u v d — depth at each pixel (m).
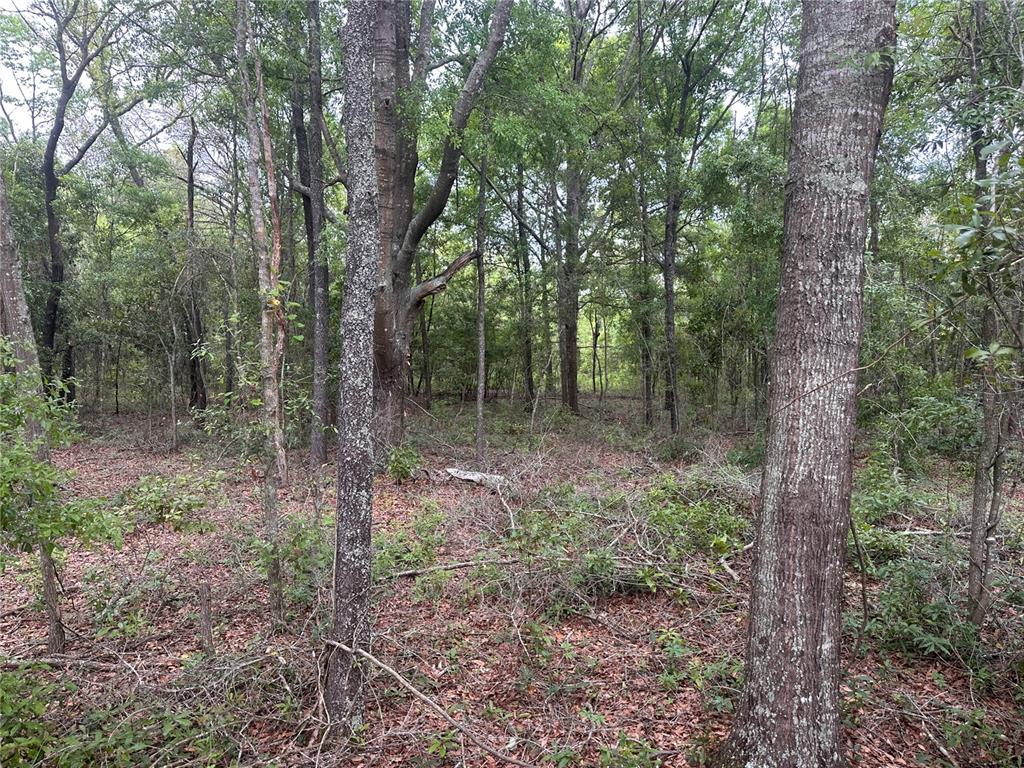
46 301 18.36
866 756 4.07
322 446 11.91
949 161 6.20
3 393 3.96
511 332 23.16
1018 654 4.86
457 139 11.73
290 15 11.36
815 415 3.27
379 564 7.05
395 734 4.38
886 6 3.21
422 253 21.97
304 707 4.72
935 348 6.09
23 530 3.85
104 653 5.60
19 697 4.20
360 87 4.23
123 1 12.13
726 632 5.71
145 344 17.72
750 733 3.53
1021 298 3.33
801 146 3.33
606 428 18.05
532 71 13.00
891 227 10.05
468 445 15.95
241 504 9.29
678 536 7.34
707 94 19.34
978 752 4.11
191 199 20.03
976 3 4.62
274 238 6.48
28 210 18.25
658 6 18.36
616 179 17.17
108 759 4.12
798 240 3.33
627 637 5.80
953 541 6.04
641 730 4.45
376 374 13.44
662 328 19.55
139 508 6.40
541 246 22.14
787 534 3.35
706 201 16.64
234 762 4.06
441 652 5.52
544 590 6.41
